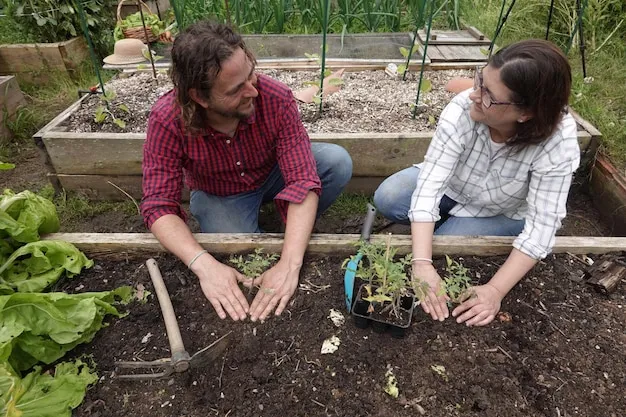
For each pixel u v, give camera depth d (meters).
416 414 1.32
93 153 2.49
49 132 2.51
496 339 1.49
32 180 2.91
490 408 1.32
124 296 1.63
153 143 1.64
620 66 3.46
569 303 1.61
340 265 1.73
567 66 1.26
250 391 1.38
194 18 4.35
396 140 2.42
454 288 1.43
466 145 1.65
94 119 2.68
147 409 1.35
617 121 2.74
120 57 3.41
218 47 1.31
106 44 4.28
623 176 2.34
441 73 3.30
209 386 1.40
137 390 1.40
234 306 1.55
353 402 1.34
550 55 1.23
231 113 1.48
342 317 1.56
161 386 1.40
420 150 2.45
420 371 1.41
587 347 1.48
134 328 1.55
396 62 3.36
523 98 1.28
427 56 3.48
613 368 1.42
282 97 1.67
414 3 4.26
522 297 1.62
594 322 1.55
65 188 2.65
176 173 1.69
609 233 2.39
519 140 1.44
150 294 1.66
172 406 1.36
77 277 1.72
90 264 1.74
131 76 3.28
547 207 1.54
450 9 4.67
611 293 1.65
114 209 2.64
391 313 1.50
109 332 1.54
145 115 2.73
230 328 1.53
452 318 1.54
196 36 1.33
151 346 1.50
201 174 1.89
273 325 1.53
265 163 1.95
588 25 3.69
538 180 1.55
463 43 3.78
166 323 1.50
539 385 1.38
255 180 2.00
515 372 1.41
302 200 1.69
